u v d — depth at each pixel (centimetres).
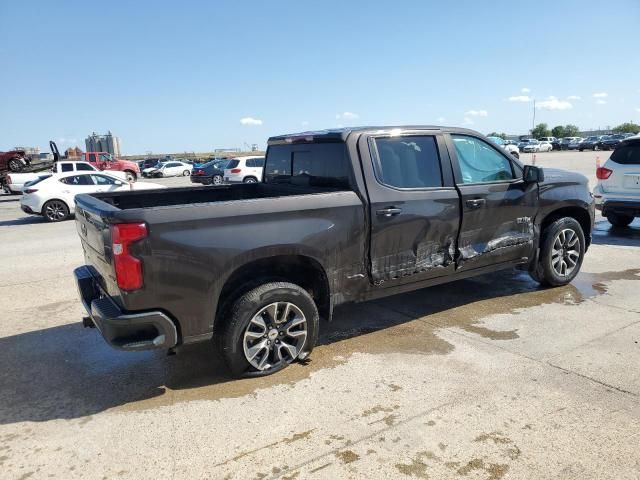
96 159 3547
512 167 516
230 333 360
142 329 333
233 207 349
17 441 307
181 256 331
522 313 504
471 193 470
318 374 382
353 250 404
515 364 388
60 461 286
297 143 475
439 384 360
